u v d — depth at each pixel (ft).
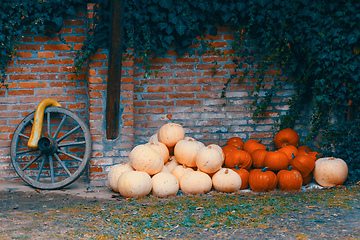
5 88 18.29
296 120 20.66
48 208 14.82
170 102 19.66
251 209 14.38
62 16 18.17
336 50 18.51
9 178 18.71
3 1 17.35
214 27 19.57
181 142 17.70
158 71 19.39
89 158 17.81
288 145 19.72
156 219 13.37
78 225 12.89
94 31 17.65
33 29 17.74
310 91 19.94
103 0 17.48
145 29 18.51
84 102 18.94
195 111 19.92
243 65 19.99
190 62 19.61
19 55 18.21
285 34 19.39
